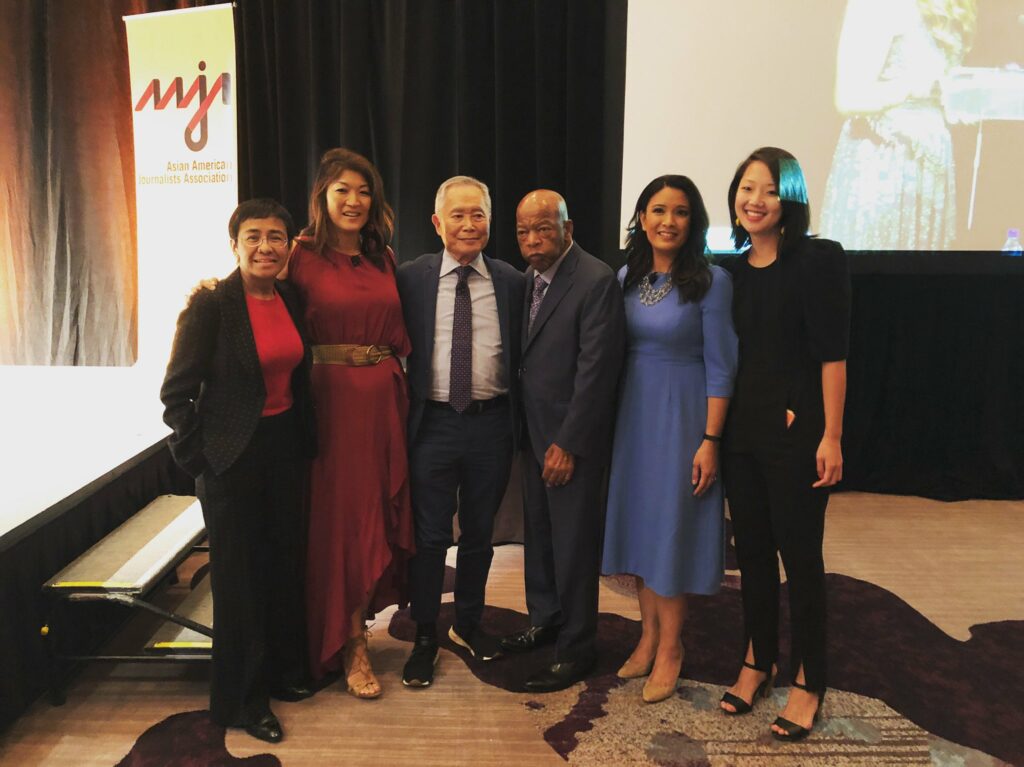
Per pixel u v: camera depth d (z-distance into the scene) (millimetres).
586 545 2133
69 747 1938
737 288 1950
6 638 1969
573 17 3557
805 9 3580
